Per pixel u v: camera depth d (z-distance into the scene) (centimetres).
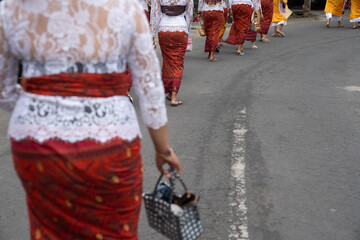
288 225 304
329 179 375
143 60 166
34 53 154
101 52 157
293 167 399
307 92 683
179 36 589
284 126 516
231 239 287
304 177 379
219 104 614
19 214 321
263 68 884
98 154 158
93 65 157
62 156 154
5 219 313
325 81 764
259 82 756
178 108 595
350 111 580
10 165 406
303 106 602
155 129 174
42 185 159
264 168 397
